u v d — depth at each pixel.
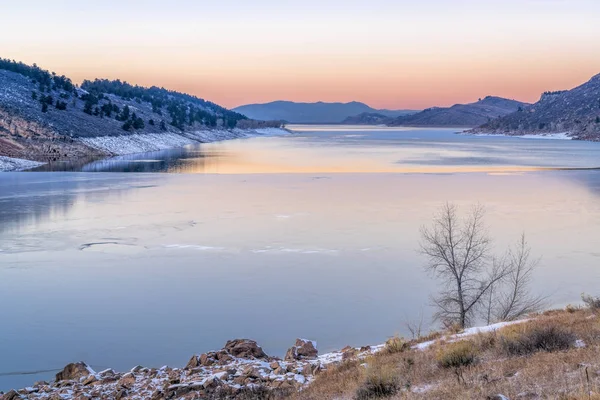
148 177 82.12
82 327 24.73
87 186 71.81
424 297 28.34
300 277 31.95
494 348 13.15
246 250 37.91
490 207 53.53
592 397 8.33
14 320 25.58
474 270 29.09
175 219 48.66
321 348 22.19
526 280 29.50
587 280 30.45
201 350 22.23
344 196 61.31
